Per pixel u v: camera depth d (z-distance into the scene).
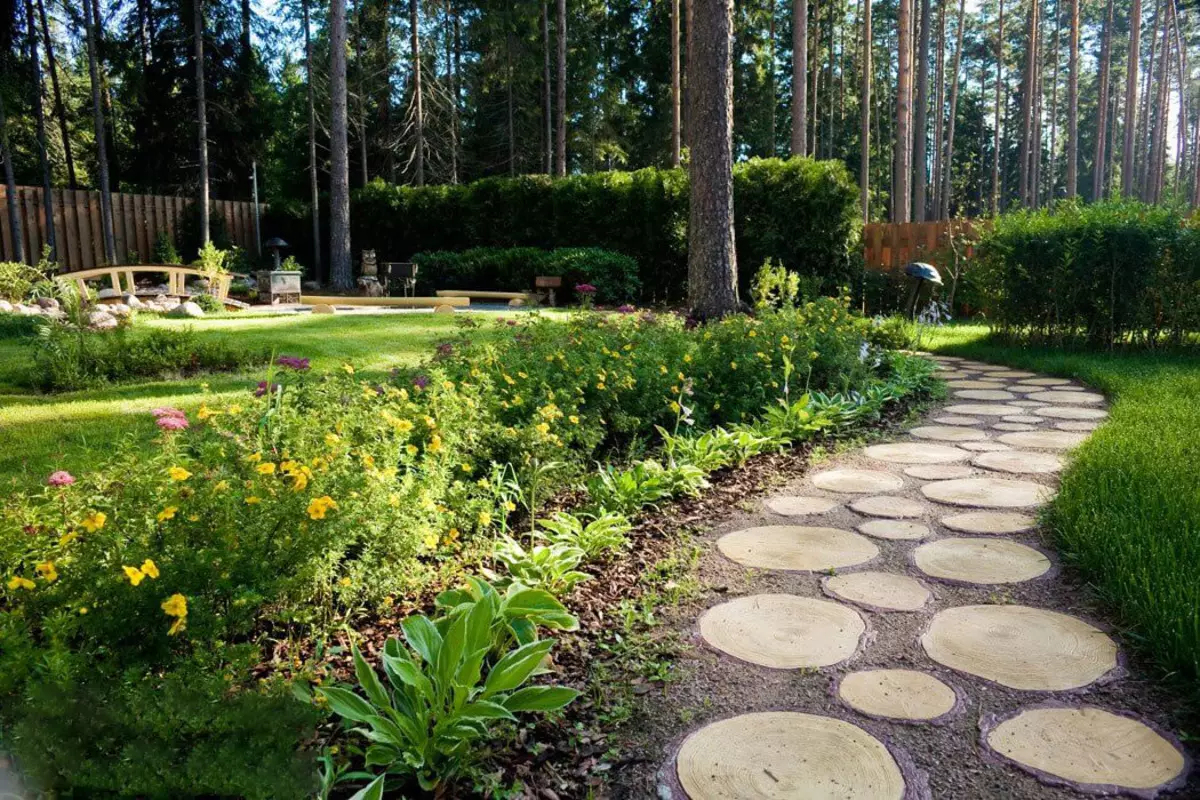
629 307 8.78
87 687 1.66
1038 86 37.59
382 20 27.06
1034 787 1.70
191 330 7.68
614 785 1.80
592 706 2.12
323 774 1.76
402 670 1.88
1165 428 4.33
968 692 2.08
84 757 1.50
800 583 2.87
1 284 11.20
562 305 14.86
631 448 4.55
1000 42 36.94
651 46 32.91
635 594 2.84
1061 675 2.14
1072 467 3.89
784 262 13.79
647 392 5.02
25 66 18.47
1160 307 8.41
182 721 1.60
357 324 9.79
